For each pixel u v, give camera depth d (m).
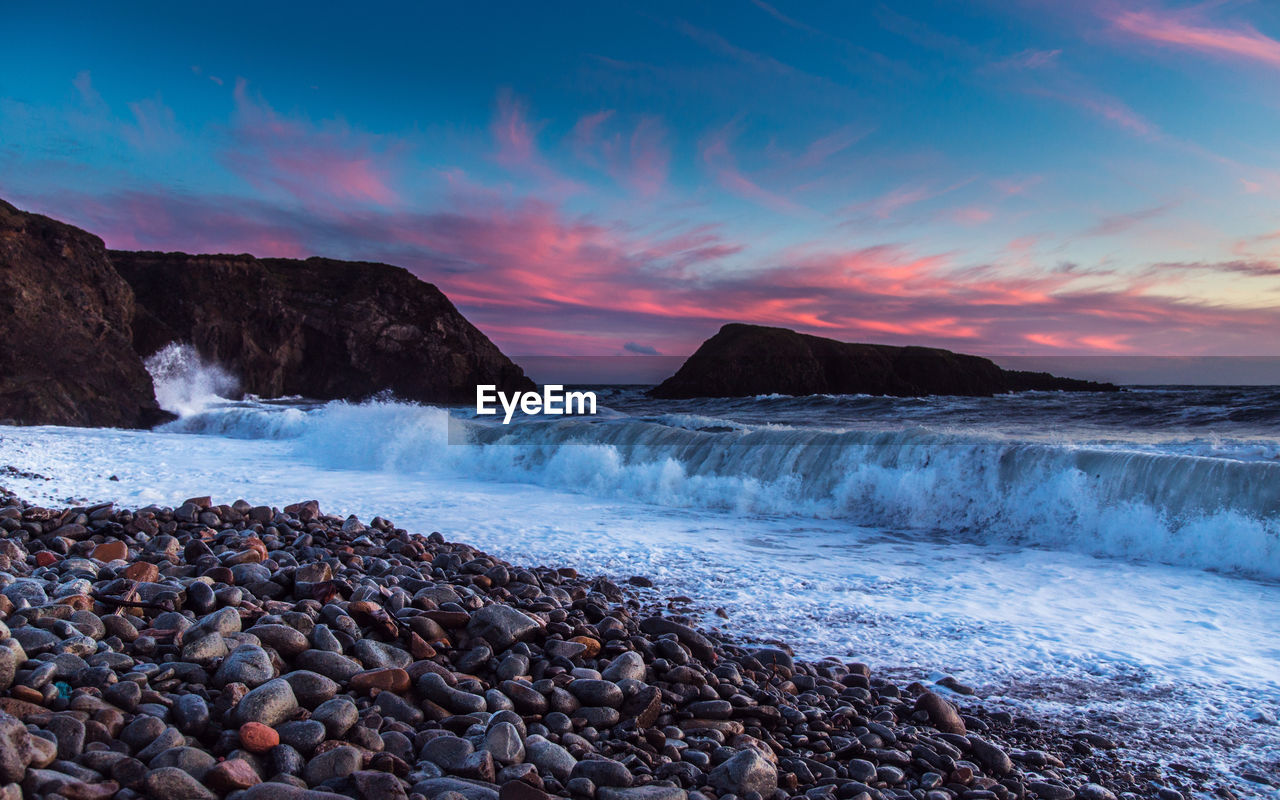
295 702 2.88
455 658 3.85
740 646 4.96
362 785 2.43
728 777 2.86
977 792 3.12
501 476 13.34
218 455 15.49
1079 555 8.04
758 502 10.66
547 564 7.20
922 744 3.54
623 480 11.83
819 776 3.16
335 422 16.50
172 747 2.45
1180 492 8.24
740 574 6.95
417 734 2.93
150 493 10.34
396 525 8.95
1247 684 4.48
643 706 3.42
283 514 8.01
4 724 2.15
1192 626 5.60
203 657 3.13
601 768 2.80
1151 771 3.47
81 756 2.30
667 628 4.56
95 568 4.65
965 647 5.09
